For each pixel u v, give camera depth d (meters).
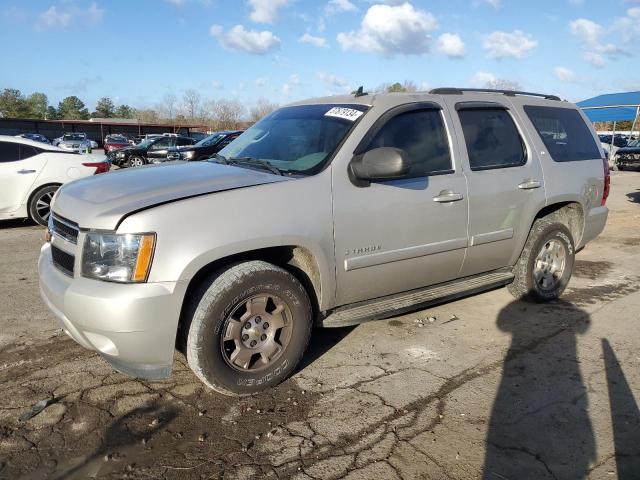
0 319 4.65
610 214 10.70
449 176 4.11
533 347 4.14
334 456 2.81
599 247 7.61
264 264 3.32
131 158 23.17
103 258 2.99
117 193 3.29
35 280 5.81
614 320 4.68
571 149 5.18
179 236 3.00
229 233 3.11
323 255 3.47
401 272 3.93
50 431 3.02
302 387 3.53
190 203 3.08
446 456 2.81
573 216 5.32
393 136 3.88
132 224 2.95
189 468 2.72
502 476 2.66
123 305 2.90
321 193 3.46
